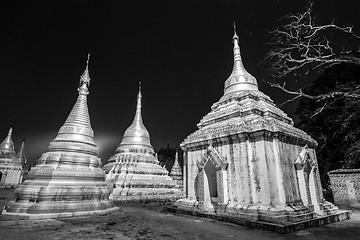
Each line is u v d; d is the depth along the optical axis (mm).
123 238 8414
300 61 20000
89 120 17594
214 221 11656
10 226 10523
